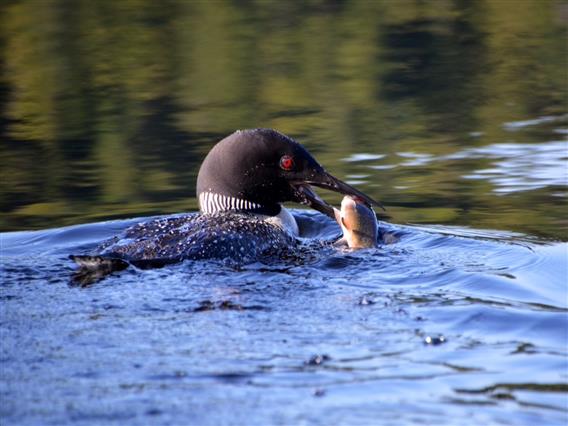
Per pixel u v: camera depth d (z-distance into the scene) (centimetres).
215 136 1650
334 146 1582
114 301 828
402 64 2177
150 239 968
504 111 1800
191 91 1978
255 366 692
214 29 2547
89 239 1124
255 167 1134
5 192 1372
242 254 959
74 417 611
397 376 677
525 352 723
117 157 1542
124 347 727
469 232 1145
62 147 1620
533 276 927
